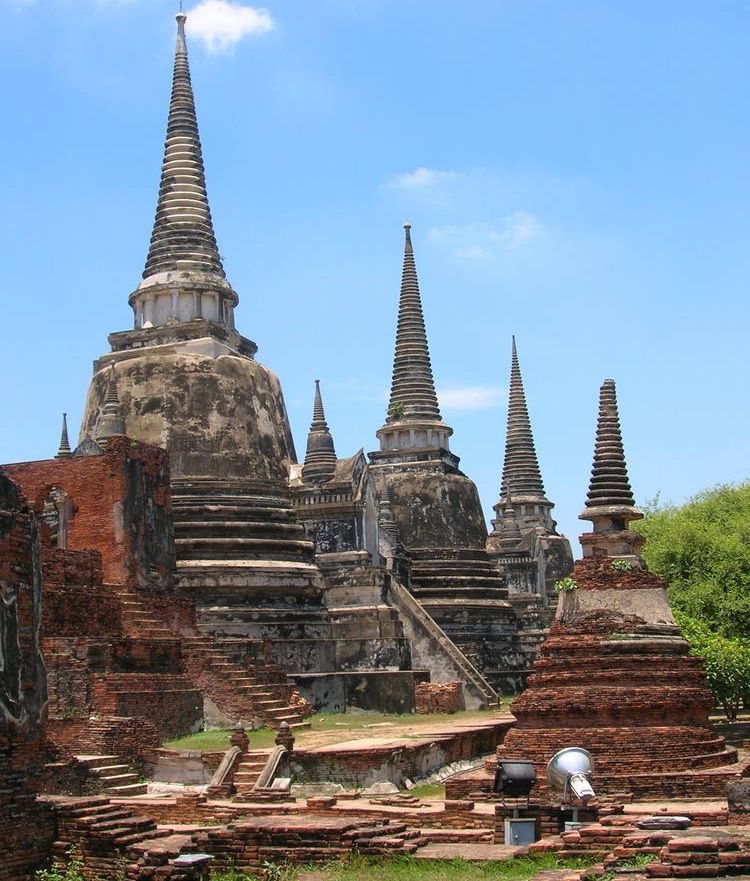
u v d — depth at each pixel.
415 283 72.81
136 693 34.50
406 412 70.12
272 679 42.38
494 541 83.62
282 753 33.12
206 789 31.66
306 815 27.75
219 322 54.25
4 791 21.75
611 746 30.02
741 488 59.75
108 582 40.75
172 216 55.25
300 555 50.38
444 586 65.19
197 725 36.84
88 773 31.05
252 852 23.12
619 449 33.94
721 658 42.19
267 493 50.75
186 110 56.88
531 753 30.61
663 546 52.31
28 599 22.81
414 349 71.50
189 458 49.91
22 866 21.97
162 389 50.69
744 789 24.47
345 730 39.84
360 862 22.59
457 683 48.97
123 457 41.38
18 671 22.38
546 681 31.62
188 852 22.50
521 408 95.31
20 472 42.34
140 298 54.16
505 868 22.03
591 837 22.44
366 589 51.69
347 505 53.06
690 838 19.30
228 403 51.03
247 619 47.53
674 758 29.88
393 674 46.88
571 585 32.56
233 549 48.53
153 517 42.41
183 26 58.72
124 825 23.19
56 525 45.06
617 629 31.62
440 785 34.69
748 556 51.00
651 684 30.88
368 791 32.41
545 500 93.50
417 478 67.19
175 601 42.16
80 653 34.53
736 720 49.16
